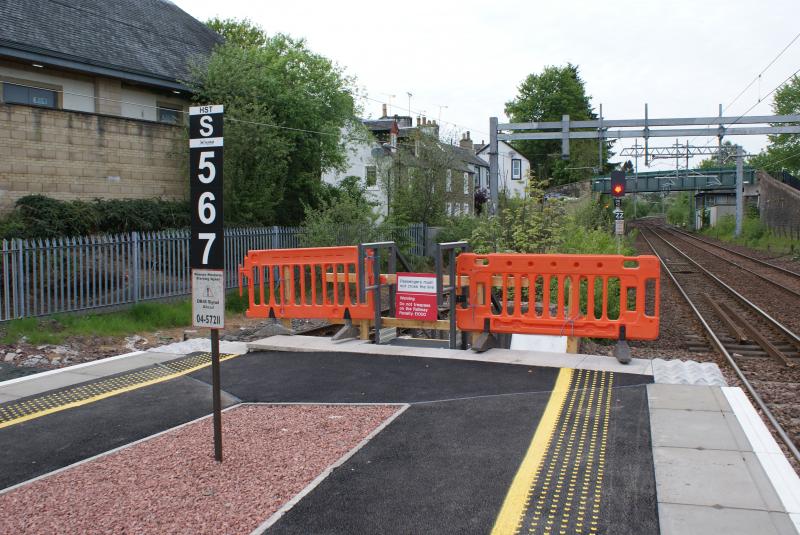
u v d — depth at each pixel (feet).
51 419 22.70
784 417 22.70
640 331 26.78
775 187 156.66
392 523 14.10
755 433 18.81
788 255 114.11
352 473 16.81
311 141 75.87
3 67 56.03
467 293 30.96
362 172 125.39
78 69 59.31
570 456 17.44
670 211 395.55
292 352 31.19
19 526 14.65
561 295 28.14
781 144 221.05
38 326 40.06
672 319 51.06
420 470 16.85
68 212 52.31
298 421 21.52
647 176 188.55
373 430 20.22
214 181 17.48
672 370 25.68
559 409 21.33
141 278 49.98
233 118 63.05
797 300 60.75
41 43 56.85
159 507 15.35
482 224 57.16
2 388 26.76
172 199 65.41
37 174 53.98
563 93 235.40
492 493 15.37
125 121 60.64
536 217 54.49
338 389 24.86
